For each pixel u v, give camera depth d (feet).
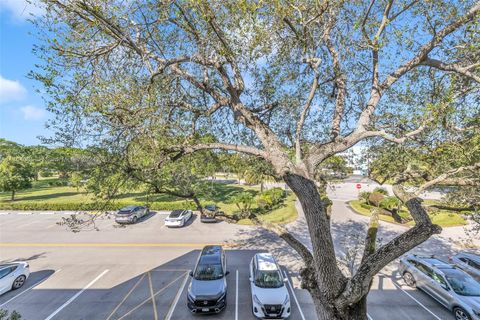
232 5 15.19
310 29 18.71
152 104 18.62
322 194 20.39
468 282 29.32
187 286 34.53
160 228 60.44
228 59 17.40
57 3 15.71
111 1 16.74
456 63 18.02
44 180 167.22
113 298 31.60
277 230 17.34
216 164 26.14
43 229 59.77
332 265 14.03
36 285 34.73
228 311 28.91
